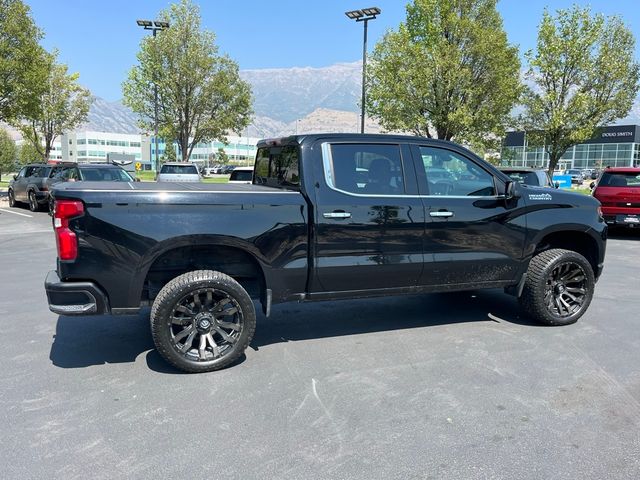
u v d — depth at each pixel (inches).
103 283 156.4
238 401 145.3
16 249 405.1
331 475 111.0
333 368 169.2
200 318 164.2
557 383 157.6
